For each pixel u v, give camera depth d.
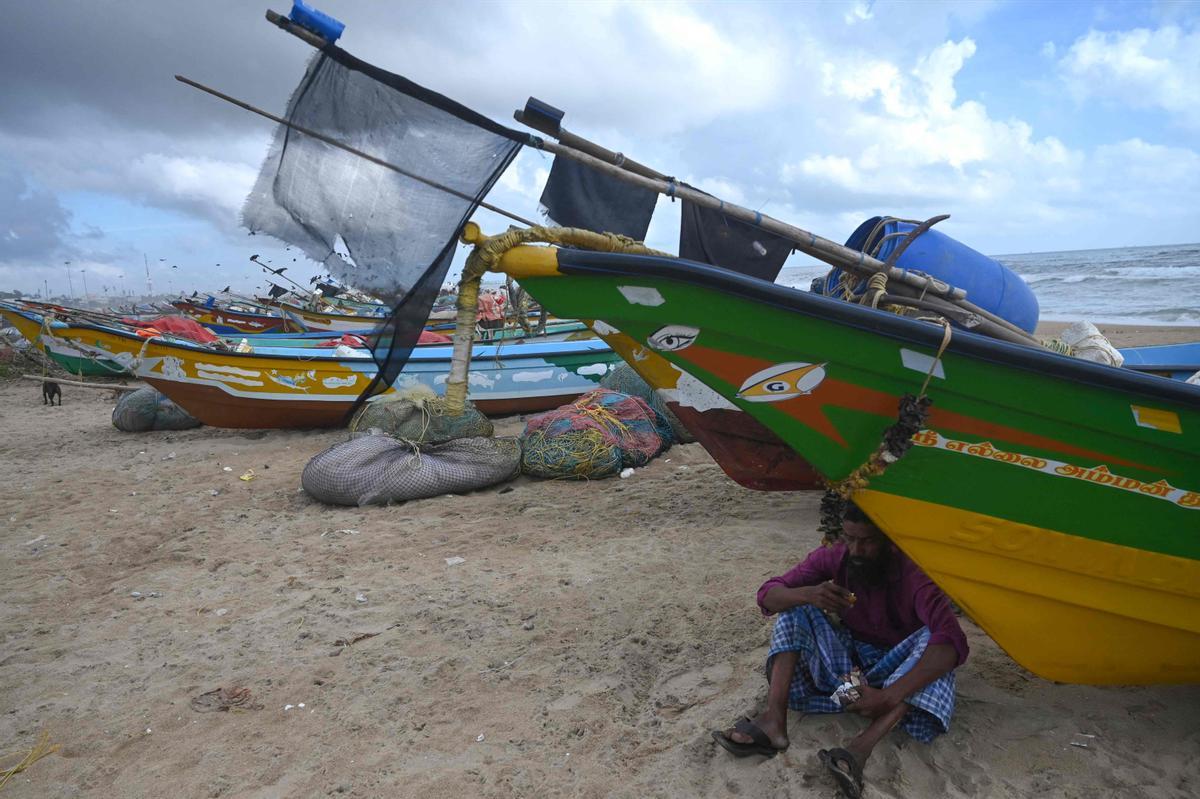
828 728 3.33
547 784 3.19
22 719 3.86
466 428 8.48
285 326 22.84
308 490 7.48
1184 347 8.12
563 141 4.09
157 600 5.29
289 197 3.40
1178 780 2.97
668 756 3.28
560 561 5.60
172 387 10.98
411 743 3.52
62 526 7.10
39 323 16.22
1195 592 3.32
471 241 3.36
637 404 8.56
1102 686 3.66
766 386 3.31
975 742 3.24
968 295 4.79
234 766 3.42
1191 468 3.11
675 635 4.38
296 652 4.43
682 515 6.51
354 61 3.37
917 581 3.23
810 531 5.88
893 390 3.17
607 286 3.30
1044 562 3.33
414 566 5.67
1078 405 3.04
